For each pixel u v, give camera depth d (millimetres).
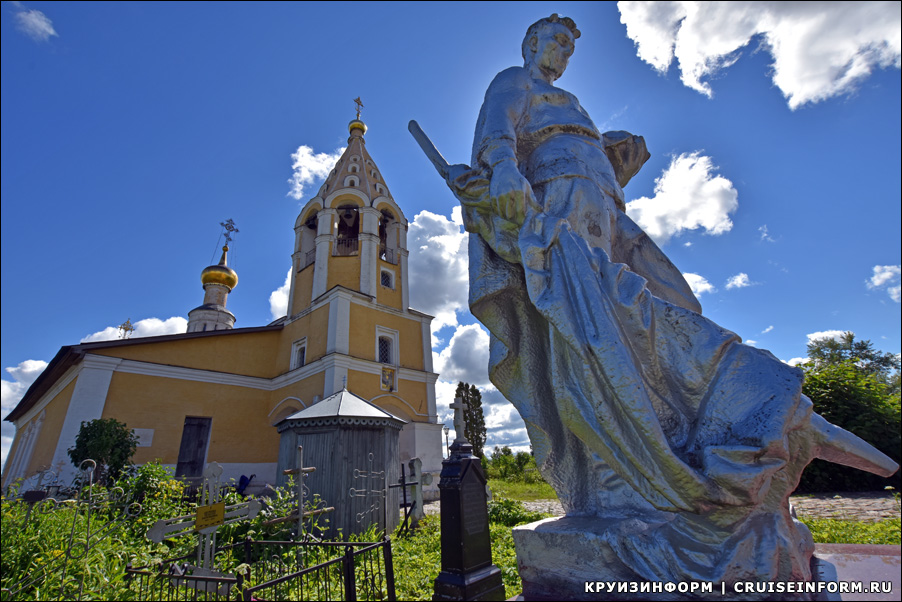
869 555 2332
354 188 24312
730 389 1967
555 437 2846
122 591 4441
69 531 5309
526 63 3848
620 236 3100
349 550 3906
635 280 2355
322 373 19406
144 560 4918
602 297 2273
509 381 3055
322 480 8977
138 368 17578
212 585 4883
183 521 5590
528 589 2369
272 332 22422
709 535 1893
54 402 20031
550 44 3684
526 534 2439
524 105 3270
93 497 5695
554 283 2434
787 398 1830
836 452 1995
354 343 20328
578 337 2209
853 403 10766
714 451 1797
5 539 4910
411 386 21750
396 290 23547
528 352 2979
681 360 2174
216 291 32812
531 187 3014
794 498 9680
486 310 3070
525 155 3352
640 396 1977
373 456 9562
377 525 8961
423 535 8422
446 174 3189
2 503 5680
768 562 1797
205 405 18859
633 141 3611
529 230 2684
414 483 10133
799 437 1952
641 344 2240
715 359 2088
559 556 2291
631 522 2223
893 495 8672
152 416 17359
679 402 2164
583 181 2973
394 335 22172
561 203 2936
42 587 4375
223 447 18781
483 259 3115
